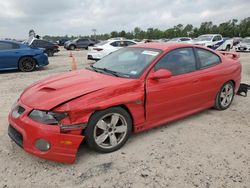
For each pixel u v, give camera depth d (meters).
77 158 3.60
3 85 8.16
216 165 3.49
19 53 11.13
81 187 3.02
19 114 3.49
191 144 4.05
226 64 5.43
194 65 4.79
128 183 3.09
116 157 3.65
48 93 3.53
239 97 6.70
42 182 3.10
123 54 4.81
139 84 3.90
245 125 4.84
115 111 3.65
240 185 3.08
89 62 15.56
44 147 3.24
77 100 3.34
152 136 4.30
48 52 20.62
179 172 3.31
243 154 3.79
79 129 3.35
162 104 4.21
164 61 4.32
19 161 3.51
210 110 5.61
